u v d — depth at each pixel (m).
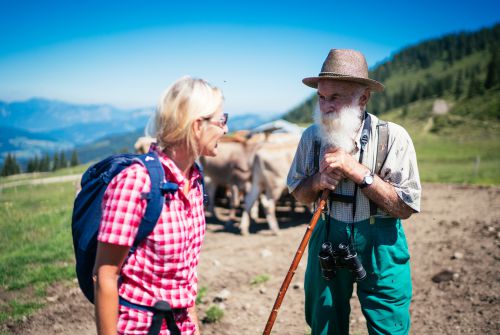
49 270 5.84
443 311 4.48
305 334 4.17
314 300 2.76
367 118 2.62
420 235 7.40
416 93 189.75
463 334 3.95
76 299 4.97
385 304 2.56
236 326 4.41
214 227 9.55
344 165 2.41
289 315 4.64
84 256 1.80
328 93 2.54
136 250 1.75
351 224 2.59
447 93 179.38
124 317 1.76
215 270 6.14
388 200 2.43
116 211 1.66
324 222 2.71
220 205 12.05
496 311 4.27
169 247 1.76
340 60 2.52
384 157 2.54
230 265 6.39
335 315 2.66
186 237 1.84
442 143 102.12
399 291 2.57
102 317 1.66
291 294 5.22
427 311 4.53
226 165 9.46
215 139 1.85
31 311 4.61
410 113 161.38
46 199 12.41
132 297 1.77
